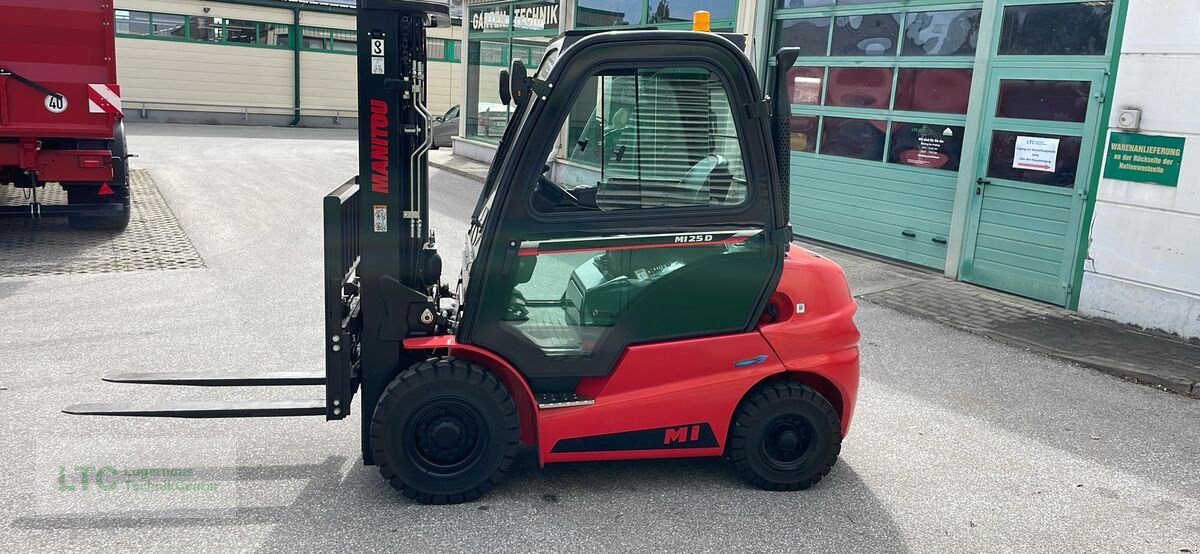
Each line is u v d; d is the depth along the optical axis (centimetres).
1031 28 784
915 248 921
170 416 399
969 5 836
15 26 865
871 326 712
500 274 371
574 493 403
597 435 390
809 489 418
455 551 350
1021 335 692
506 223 368
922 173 902
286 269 838
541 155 363
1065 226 771
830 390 426
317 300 730
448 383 370
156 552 341
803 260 420
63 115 902
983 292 830
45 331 625
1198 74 662
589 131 367
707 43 364
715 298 392
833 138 1003
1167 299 698
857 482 429
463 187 1474
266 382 441
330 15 2903
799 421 407
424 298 384
